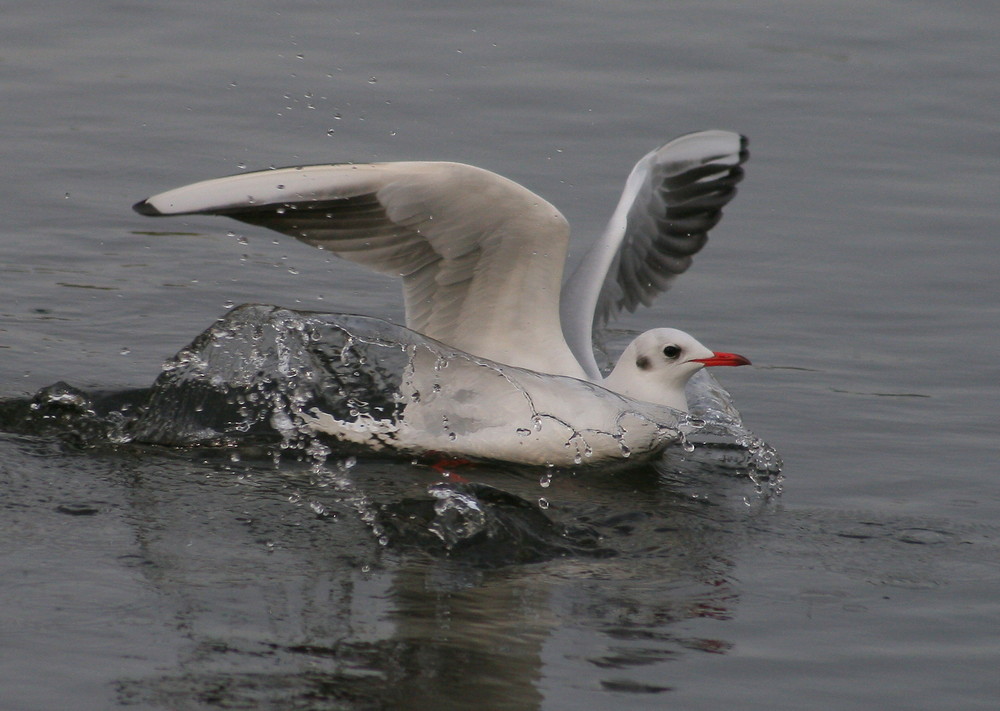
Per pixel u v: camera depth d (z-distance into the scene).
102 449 10.94
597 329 14.23
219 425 11.34
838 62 21.95
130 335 13.52
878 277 15.67
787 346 14.00
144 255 15.61
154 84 20.17
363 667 7.56
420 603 8.42
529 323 11.72
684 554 9.46
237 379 11.70
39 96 19.72
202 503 9.90
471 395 11.52
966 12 23.94
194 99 19.67
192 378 11.67
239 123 18.98
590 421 11.34
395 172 10.40
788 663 7.88
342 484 10.45
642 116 19.78
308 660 7.61
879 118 20.08
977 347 13.97
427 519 9.73
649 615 8.44
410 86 20.28
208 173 17.47
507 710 7.19
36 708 6.98
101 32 21.98
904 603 8.77
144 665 7.46
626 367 12.05
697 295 15.26
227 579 8.62
